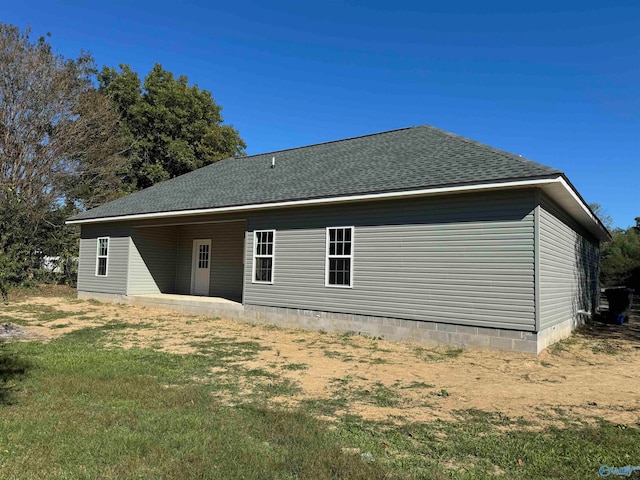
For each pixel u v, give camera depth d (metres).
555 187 8.45
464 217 9.19
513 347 8.47
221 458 3.76
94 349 8.73
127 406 5.11
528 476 3.62
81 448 3.89
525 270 8.41
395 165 11.46
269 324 12.35
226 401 5.58
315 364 7.86
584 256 14.81
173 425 4.51
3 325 11.20
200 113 32.97
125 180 30.53
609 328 13.33
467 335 9.02
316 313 11.44
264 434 4.38
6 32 23.61
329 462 3.73
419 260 9.76
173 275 18.22
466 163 9.87
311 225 11.74
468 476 3.58
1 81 23.03
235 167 18.03
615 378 7.05
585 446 4.25
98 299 17.69
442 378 6.97
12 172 23.28
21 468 3.50
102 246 17.95
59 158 24.73
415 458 3.94
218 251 16.98
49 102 24.23
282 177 14.06
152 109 30.56
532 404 5.66
